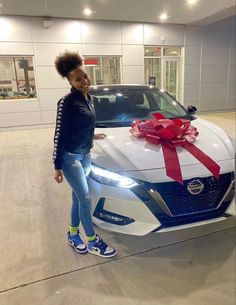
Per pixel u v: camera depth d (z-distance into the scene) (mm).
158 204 1732
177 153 1921
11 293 1610
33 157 4672
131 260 1879
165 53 8867
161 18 7723
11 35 7008
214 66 9477
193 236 2141
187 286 1628
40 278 1728
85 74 1636
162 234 2178
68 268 1813
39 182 3469
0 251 2018
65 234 2234
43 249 2031
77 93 1649
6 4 6020
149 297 1555
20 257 1940
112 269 1793
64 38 7473
